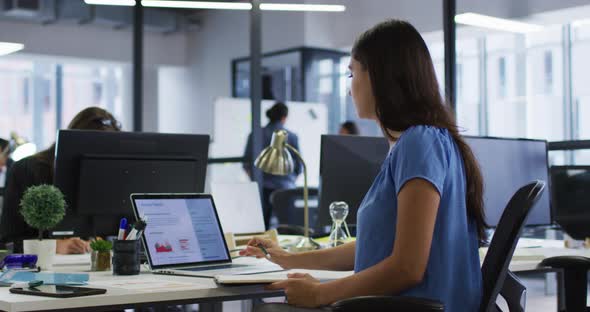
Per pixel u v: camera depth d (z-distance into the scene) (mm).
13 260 2045
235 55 9242
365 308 1352
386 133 1649
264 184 6062
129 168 2529
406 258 1480
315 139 7664
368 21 5879
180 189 2656
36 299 1561
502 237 1599
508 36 6961
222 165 7547
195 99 9891
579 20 4699
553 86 6703
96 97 11211
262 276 1883
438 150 1556
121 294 1641
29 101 10750
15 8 8398
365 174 2967
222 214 3176
